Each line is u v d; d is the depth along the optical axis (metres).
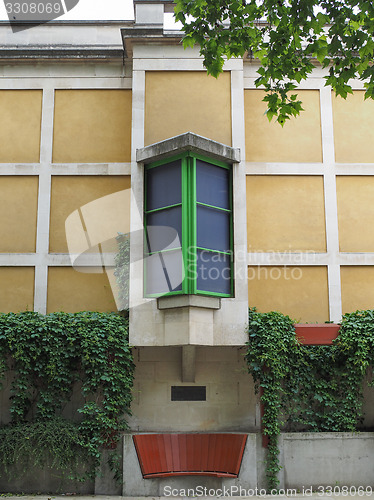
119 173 11.54
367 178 11.72
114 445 9.84
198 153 10.17
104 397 10.16
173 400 10.67
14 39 12.33
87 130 11.73
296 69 7.73
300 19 7.04
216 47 7.71
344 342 10.20
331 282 11.26
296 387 10.43
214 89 11.23
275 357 10.09
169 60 11.30
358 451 10.10
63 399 10.20
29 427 9.66
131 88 11.90
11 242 11.28
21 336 9.98
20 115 11.77
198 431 10.55
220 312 10.11
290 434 10.05
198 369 10.76
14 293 11.09
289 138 11.73
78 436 9.66
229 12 7.72
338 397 10.46
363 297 11.25
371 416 10.69
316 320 11.13
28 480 9.70
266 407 10.06
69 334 10.09
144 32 11.26
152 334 10.01
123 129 11.75
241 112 11.09
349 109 11.91
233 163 10.62
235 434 10.02
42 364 10.13
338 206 11.57
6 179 11.52
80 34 12.44
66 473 9.67
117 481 9.72
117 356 10.14
